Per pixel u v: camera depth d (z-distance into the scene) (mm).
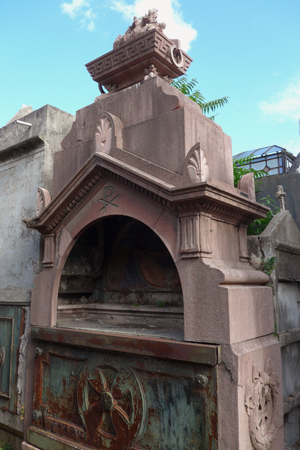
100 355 3771
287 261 4117
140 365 3436
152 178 3336
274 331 3631
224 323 2977
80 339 3865
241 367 2920
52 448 3984
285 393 3879
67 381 4055
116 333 3666
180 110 3570
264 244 3789
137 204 3615
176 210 3311
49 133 5266
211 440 2938
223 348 2965
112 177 3795
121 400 3525
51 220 4258
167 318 4227
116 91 4559
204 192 2963
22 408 4691
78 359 3969
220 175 3918
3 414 4953
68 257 4672
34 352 4469
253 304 3305
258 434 3029
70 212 4164
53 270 4320
